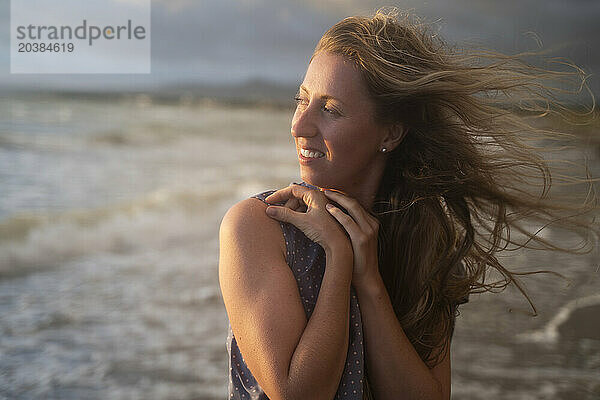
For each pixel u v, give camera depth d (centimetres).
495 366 426
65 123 1964
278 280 112
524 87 138
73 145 1692
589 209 151
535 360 439
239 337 111
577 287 601
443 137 130
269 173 1569
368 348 123
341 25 123
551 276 632
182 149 1914
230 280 113
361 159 124
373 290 122
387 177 137
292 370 106
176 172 1479
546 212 148
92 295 570
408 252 136
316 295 119
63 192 1097
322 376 107
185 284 618
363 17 127
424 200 135
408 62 122
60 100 2158
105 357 430
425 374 126
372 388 127
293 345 108
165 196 1050
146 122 2256
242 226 117
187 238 824
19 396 365
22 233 741
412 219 136
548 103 142
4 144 1549
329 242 116
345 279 115
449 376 146
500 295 579
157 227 858
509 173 142
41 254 702
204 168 1593
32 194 1049
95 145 1758
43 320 496
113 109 2370
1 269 635
